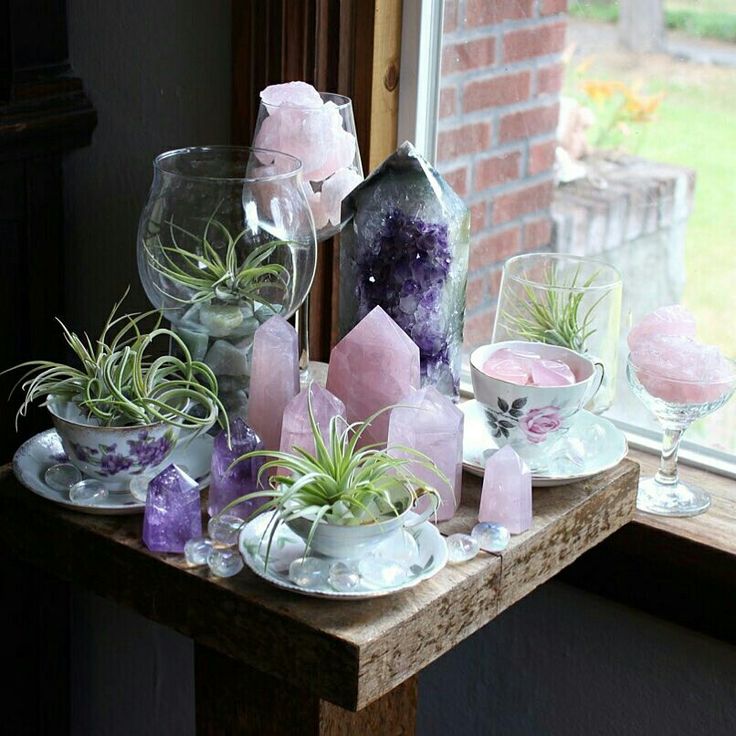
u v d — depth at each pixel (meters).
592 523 1.05
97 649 1.79
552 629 1.34
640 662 1.29
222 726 1.13
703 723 1.26
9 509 1.02
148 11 1.46
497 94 1.33
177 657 1.69
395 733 1.19
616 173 1.28
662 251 1.27
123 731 1.81
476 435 1.12
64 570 1.00
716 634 1.19
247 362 1.08
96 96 1.54
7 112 1.44
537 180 1.34
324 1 1.29
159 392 1.04
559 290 1.12
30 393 1.02
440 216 1.04
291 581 0.88
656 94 1.23
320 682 0.85
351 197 1.06
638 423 1.33
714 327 1.26
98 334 1.65
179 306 1.05
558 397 0.99
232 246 1.03
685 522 1.20
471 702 1.44
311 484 0.89
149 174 1.53
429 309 1.06
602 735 1.34
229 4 1.38
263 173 1.09
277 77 1.35
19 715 1.74
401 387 1.00
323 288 1.38
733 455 1.28
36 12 1.46
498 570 0.94
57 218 1.59
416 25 1.32
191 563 0.92
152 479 0.97
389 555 0.91
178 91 1.46
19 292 1.57
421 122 1.37
